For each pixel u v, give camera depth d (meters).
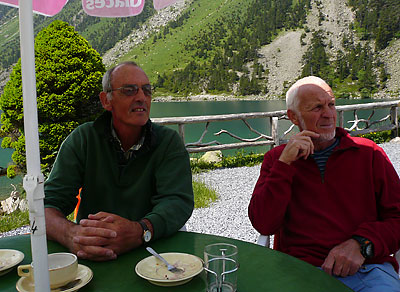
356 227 1.97
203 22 197.75
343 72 121.94
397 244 1.89
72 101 7.05
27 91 1.00
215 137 18.81
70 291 1.24
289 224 2.09
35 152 1.01
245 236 4.59
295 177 2.06
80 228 1.62
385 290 1.72
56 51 7.05
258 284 1.30
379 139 11.77
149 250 1.50
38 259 1.02
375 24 137.88
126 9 1.99
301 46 143.00
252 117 9.62
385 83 114.44
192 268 1.40
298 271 1.40
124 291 1.28
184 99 134.75
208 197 6.26
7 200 6.29
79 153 2.07
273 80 131.75
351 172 1.98
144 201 2.06
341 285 1.30
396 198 1.99
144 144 2.01
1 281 1.37
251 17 176.62
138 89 1.97
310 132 1.98
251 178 7.82
